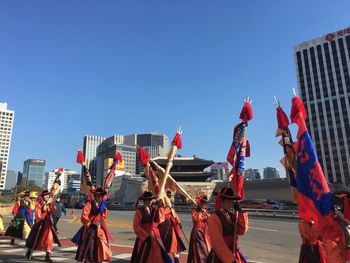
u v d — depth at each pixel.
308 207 4.50
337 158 107.56
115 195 84.62
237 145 5.04
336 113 110.25
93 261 7.50
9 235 12.16
